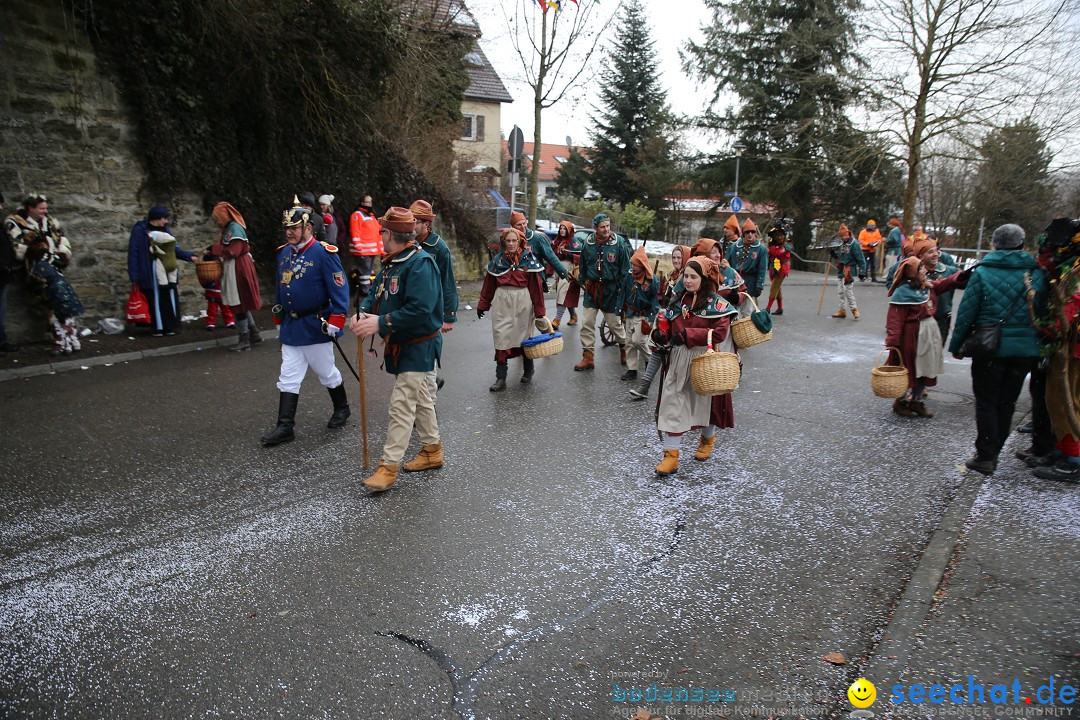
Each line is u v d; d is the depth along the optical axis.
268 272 12.97
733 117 33.69
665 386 5.41
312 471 5.45
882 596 3.78
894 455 5.95
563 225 11.51
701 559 4.17
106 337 9.77
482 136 38.22
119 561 4.08
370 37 13.35
